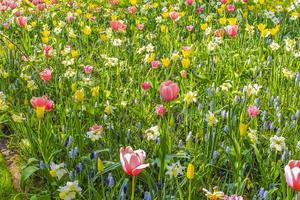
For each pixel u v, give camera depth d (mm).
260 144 3164
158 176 2961
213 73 3928
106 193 2857
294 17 4766
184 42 4469
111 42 4387
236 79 3752
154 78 3652
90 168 2982
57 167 2822
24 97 3684
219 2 5496
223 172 3041
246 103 3383
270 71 3986
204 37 4566
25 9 5527
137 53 4227
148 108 3482
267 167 2990
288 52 4113
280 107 3453
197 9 5277
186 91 3619
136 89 3705
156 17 5211
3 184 3055
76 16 5172
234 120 3148
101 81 3773
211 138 3020
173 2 5777
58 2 5906
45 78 3471
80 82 3639
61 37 4723
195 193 2867
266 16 4906
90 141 3252
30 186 3047
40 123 3031
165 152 2859
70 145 3135
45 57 3980
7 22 4992
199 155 3018
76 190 2699
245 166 3012
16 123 3367
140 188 2898
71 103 3461
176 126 3406
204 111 3428
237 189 2797
